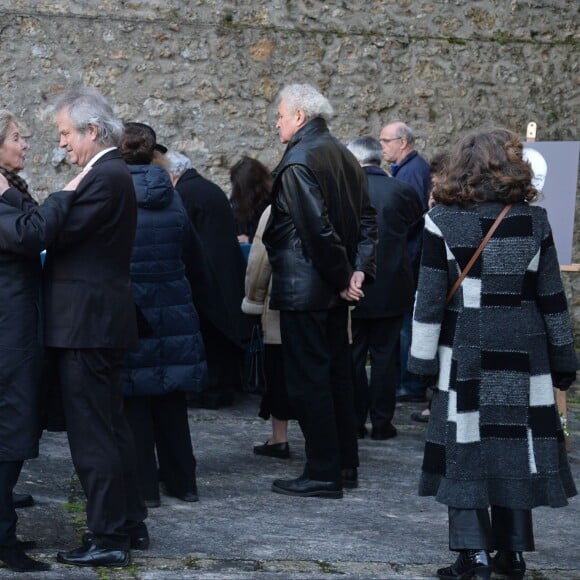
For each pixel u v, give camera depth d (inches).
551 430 216.8
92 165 219.0
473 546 212.8
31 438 216.8
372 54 522.9
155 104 502.6
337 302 280.4
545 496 215.5
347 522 268.7
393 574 230.5
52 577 217.0
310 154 267.9
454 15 531.8
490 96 538.3
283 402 324.8
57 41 491.5
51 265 219.1
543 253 217.5
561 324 217.9
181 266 271.0
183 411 281.9
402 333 422.6
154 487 274.2
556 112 546.0
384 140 422.9
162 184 264.5
